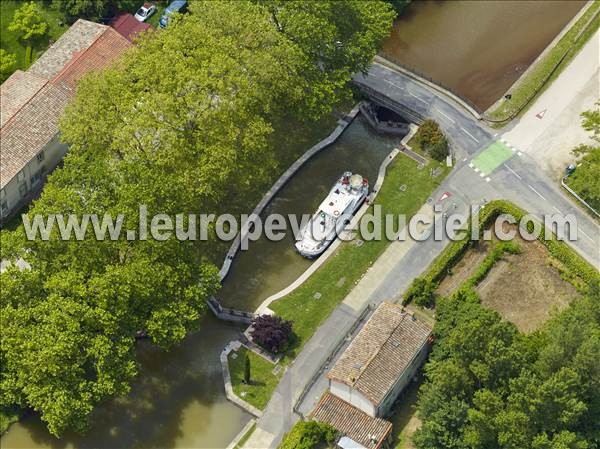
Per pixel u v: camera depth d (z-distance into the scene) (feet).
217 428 347.36
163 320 330.75
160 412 350.84
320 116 405.80
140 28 469.16
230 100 371.56
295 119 442.09
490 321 322.75
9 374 320.09
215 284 348.38
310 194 419.54
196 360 365.40
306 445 325.83
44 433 343.46
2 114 405.39
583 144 420.77
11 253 336.90
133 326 330.34
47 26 476.13
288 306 378.12
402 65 464.24
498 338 319.27
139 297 330.75
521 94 451.53
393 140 444.14
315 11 410.31
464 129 437.99
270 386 354.33
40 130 405.80
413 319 349.41
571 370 306.96
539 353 323.16
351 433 328.90
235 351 364.79
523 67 483.10
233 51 383.86
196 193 360.89
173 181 348.18
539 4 513.45
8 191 397.39
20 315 318.45
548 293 378.32
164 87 368.07
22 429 343.67
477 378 324.60
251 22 392.27
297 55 396.98
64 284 319.88
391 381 332.19
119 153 367.45
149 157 359.46
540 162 422.41
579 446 304.71
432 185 416.87
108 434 345.10
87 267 328.90
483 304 374.63
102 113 370.12
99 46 435.94
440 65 486.38
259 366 360.07
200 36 384.68
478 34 501.56
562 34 486.79
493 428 310.04
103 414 349.82
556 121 439.22
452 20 508.94
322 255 394.93
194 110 365.40
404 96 451.94
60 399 309.22
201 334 372.38
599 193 390.83
